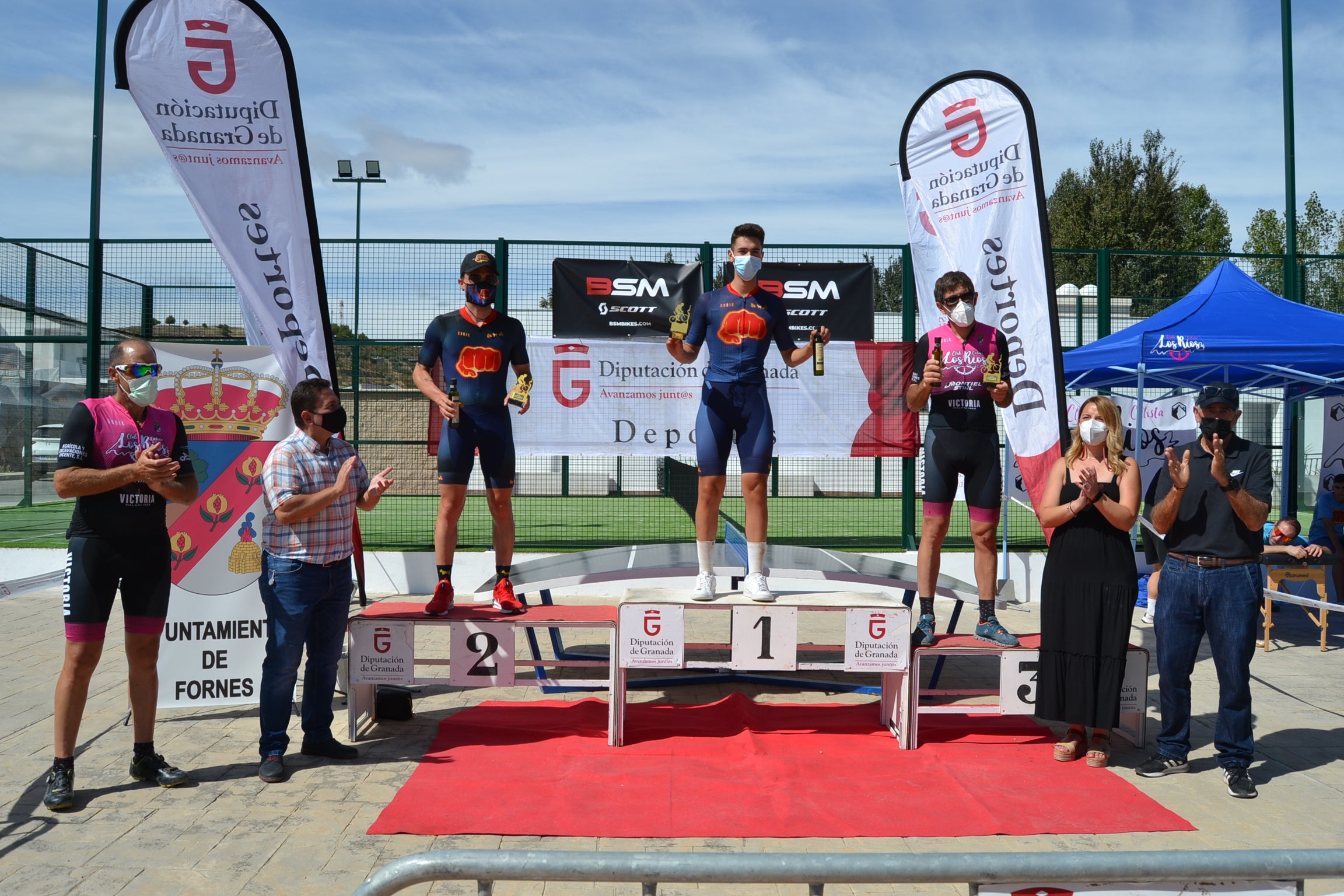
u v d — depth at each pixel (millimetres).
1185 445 4805
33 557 10305
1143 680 5238
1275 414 11148
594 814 4156
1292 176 10516
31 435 14516
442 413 5344
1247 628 4586
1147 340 7473
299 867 3609
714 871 1770
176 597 5469
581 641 8039
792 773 4762
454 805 4234
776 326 5504
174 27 5840
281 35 5910
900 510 10828
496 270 5465
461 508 5559
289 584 4641
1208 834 4066
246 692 5531
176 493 4363
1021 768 4934
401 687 6020
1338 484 8688
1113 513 4762
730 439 5484
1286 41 10438
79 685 4164
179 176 5902
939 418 5512
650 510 11320
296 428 5613
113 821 4031
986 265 6176
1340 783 4727
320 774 4695
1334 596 8742
